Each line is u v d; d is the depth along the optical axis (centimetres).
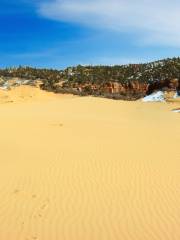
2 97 8650
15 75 11438
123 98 9594
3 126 2686
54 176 1541
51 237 1052
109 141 2252
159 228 1118
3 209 1223
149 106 5216
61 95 9906
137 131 2694
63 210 1223
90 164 1722
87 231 1089
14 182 1459
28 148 2000
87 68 12875
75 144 2130
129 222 1151
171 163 1791
